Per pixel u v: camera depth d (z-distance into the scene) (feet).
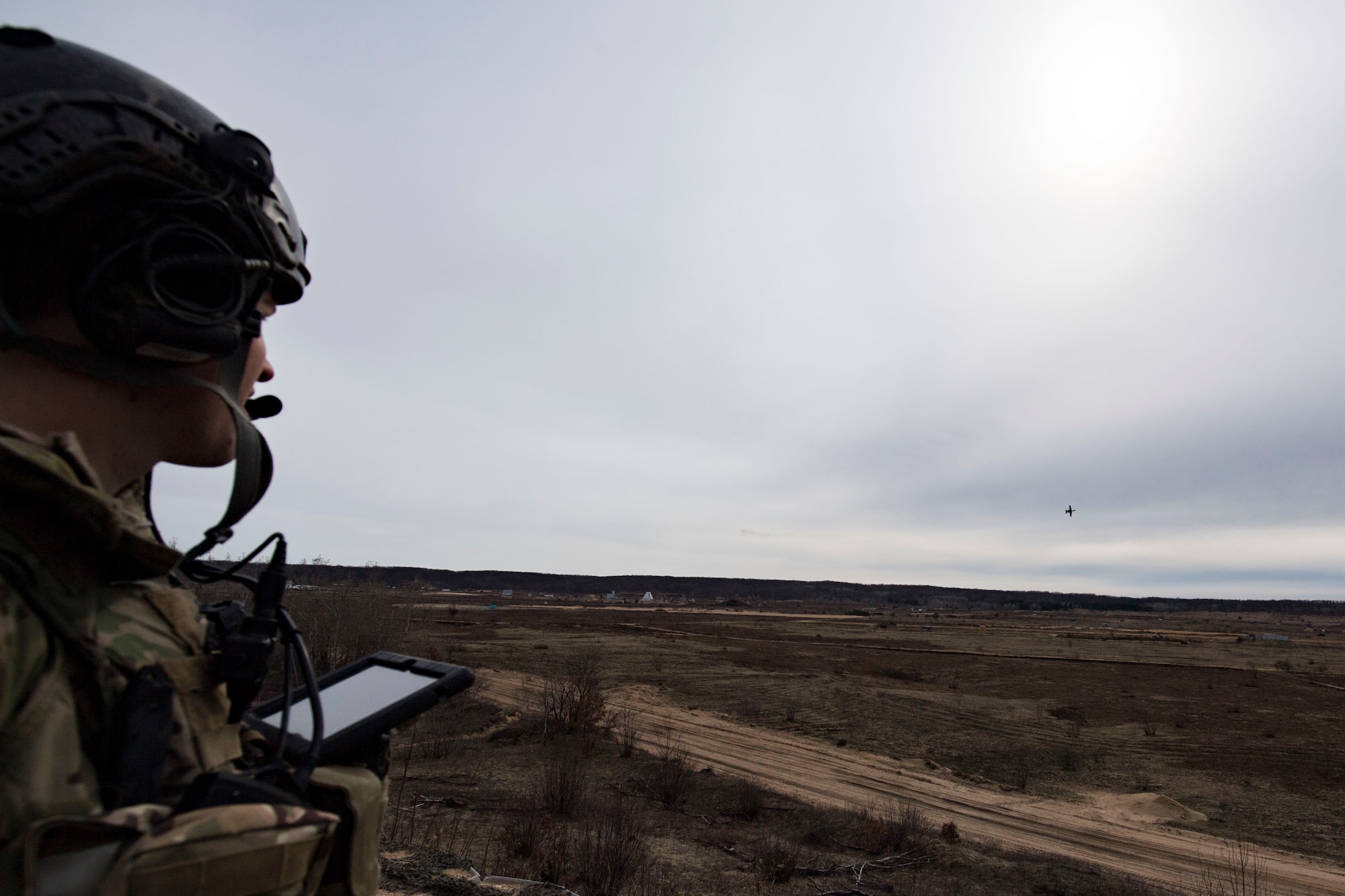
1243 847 48.57
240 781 2.28
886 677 126.62
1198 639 247.29
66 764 2.04
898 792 58.08
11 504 2.15
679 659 134.10
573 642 157.38
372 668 4.26
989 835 48.06
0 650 1.91
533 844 29.14
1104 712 97.35
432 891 16.21
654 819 43.14
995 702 102.68
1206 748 77.87
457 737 62.85
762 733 78.13
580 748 61.82
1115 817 54.54
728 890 31.40
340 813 2.99
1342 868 44.98
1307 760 73.31
